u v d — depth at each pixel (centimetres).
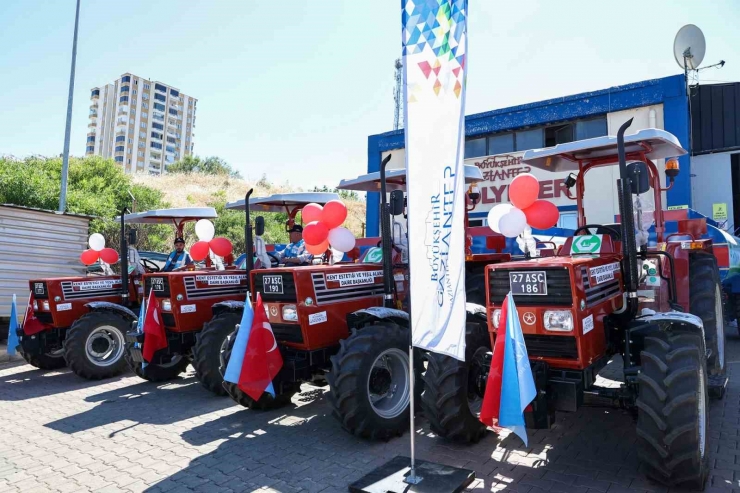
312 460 385
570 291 318
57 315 698
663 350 309
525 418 334
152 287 624
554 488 322
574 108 1093
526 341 338
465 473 338
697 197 1168
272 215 2127
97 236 771
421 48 336
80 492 342
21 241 862
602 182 1039
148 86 9375
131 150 9181
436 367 385
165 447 422
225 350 523
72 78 1205
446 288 322
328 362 464
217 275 638
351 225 2833
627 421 441
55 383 669
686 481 303
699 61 971
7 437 456
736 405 469
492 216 442
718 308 484
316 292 449
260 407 513
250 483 348
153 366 649
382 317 423
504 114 1187
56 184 1449
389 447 408
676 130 979
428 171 333
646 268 405
